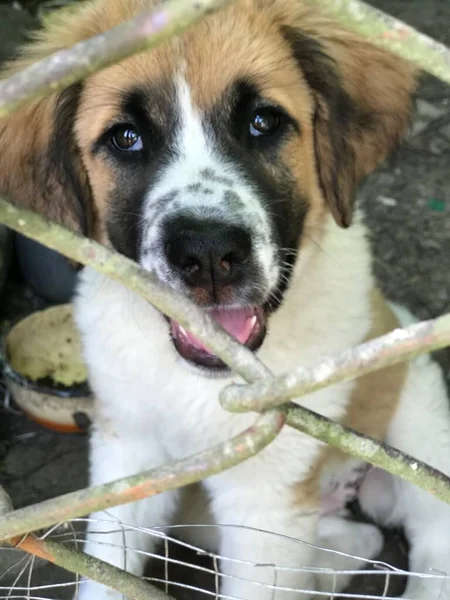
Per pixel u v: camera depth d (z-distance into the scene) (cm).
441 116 85
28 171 42
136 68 36
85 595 45
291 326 41
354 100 42
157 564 50
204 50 35
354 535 49
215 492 45
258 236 34
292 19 39
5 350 60
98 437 48
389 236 74
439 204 77
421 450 49
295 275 40
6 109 16
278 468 42
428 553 48
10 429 60
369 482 52
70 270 66
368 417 47
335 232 42
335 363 18
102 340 43
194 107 36
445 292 69
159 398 43
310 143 39
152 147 37
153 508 49
